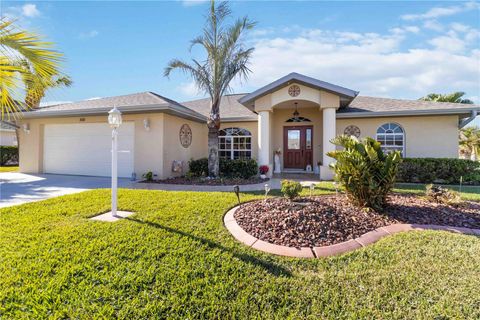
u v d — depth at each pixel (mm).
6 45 4527
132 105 11336
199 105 19094
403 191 8531
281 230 4527
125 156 12516
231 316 2535
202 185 10500
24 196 8289
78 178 12289
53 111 12438
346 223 4828
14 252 3758
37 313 2535
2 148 21422
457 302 2646
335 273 3295
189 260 3557
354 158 5598
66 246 3951
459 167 10633
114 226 4836
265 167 12414
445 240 4180
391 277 3141
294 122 15867
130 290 2889
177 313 2562
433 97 20219
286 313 2582
